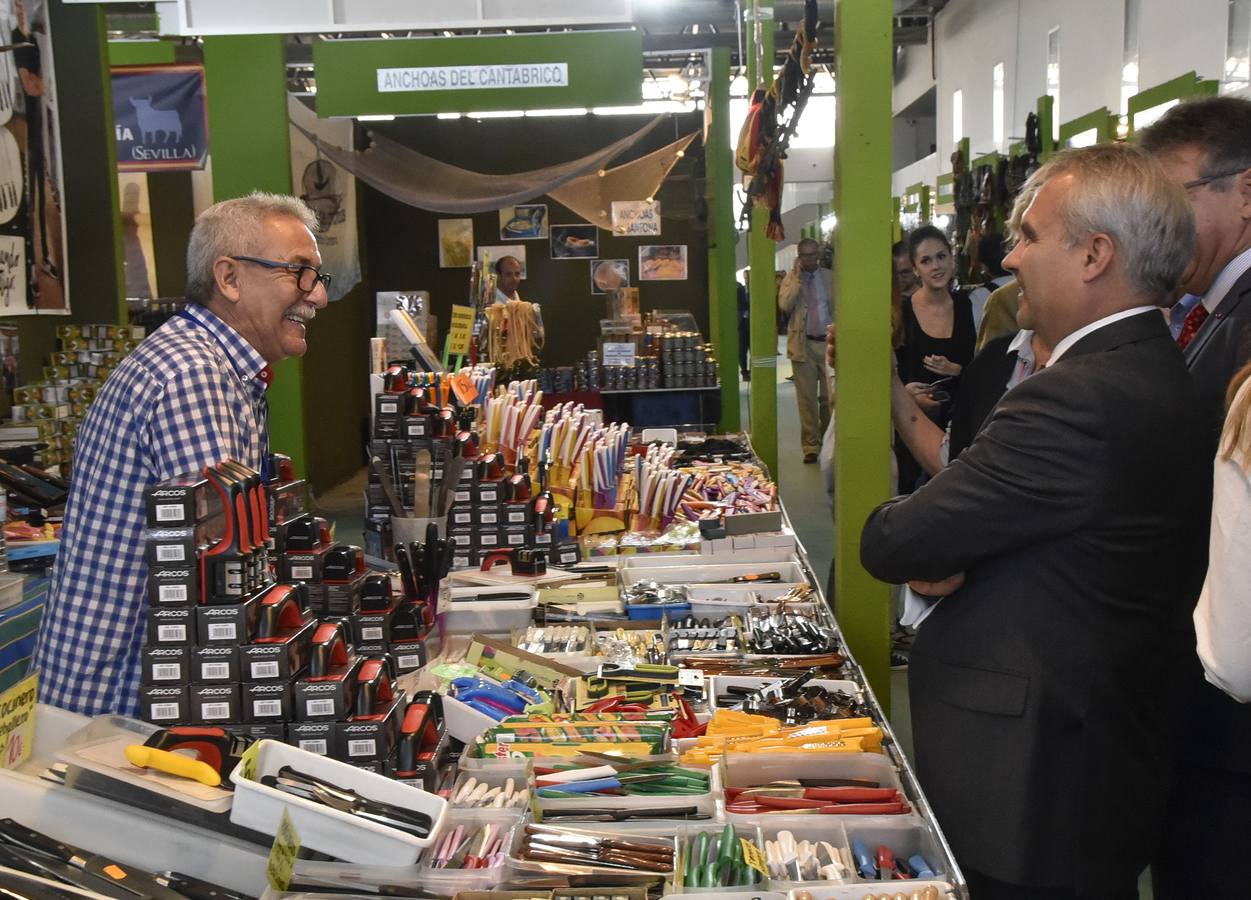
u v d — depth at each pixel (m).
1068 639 1.73
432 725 2.00
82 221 5.27
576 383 8.73
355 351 11.04
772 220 4.97
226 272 2.11
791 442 11.61
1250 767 1.87
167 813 1.55
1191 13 7.27
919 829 1.84
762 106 4.48
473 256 11.29
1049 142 8.17
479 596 3.22
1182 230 1.71
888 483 3.11
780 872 1.72
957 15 13.71
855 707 2.41
